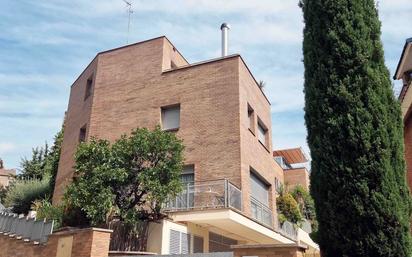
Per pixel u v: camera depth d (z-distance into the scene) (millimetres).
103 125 20156
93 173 12883
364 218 6602
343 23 8109
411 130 13406
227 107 17938
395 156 7062
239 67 18500
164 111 19516
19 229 14023
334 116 7406
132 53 21250
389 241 6414
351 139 7051
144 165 13617
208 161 17375
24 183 26625
